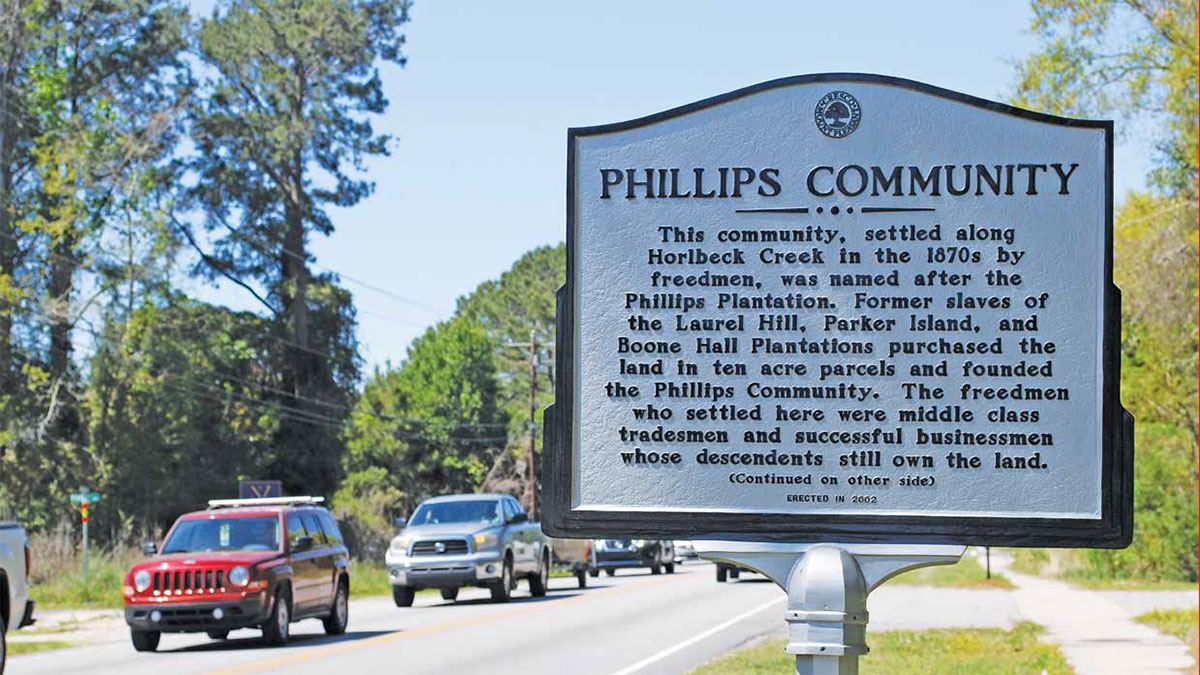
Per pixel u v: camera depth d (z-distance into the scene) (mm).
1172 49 29891
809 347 10930
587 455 11039
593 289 11125
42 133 63219
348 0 77812
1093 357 10734
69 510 56219
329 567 24469
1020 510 10695
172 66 72500
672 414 11000
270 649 21859
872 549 10758
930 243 10891
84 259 59812
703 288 11047
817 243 10984
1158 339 35062
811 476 10875
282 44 76812
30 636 25875
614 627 25391
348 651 21250
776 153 11062
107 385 58375
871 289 10914
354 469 80688
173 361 60750
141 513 58188
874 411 10852
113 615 31484
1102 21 30531
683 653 20766
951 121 10938
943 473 10766
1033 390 10750
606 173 11172
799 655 10672
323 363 76938
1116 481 10633
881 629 24547
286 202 77812
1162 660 18938
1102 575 42156
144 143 64188
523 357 133250
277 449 73688
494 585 32656
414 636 23844
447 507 33906
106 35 69750
